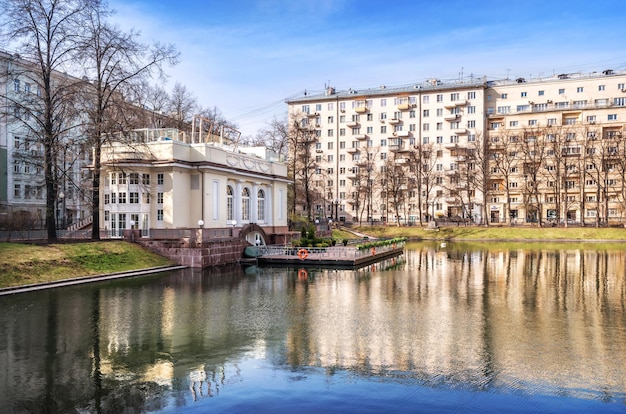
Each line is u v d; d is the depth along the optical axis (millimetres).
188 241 35188
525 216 85688
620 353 13781
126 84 34344
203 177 39125
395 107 100688
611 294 24266
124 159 36969
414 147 91625
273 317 18641
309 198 78438
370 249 42562
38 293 23641
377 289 25891
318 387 11344
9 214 47906
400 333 16141
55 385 11453
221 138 48156
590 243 66438
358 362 13086
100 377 11992
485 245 63906
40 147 55406
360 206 101812
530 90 95062
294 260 38875
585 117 90375
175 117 62062
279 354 13820
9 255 26281
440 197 96125
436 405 10344
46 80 32062
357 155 102938
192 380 11805
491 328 16844
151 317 18547
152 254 34844
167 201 37625
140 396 10852
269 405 10375
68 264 28219
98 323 17484
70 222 53625
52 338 15430
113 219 37875
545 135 85312
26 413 10000
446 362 13055
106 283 27297
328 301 22172
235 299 22594
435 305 21219
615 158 79875
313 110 106125
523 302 21969
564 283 28266
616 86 90438
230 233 39781
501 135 89500
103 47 33188
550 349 14234
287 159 73000
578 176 83250
